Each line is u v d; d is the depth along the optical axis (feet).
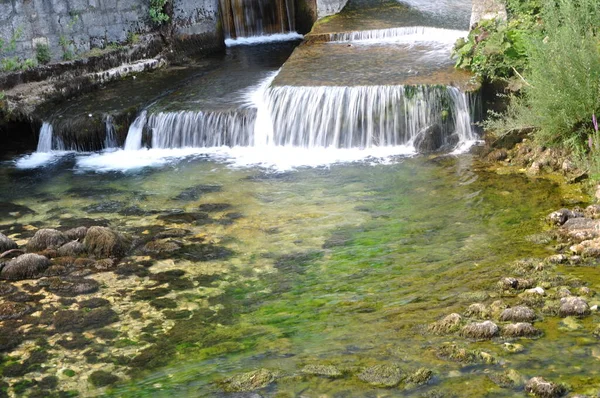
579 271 19.38
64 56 41.24
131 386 15.99
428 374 14.61
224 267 22.25
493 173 28.63
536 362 14.84
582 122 28.12
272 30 53.93
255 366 15.99
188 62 47.16
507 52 33.04
